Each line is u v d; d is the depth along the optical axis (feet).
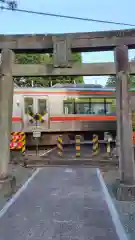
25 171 32.91
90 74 23.31
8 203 20.42
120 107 22.41
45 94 51.26
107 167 34.58
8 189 22.58
